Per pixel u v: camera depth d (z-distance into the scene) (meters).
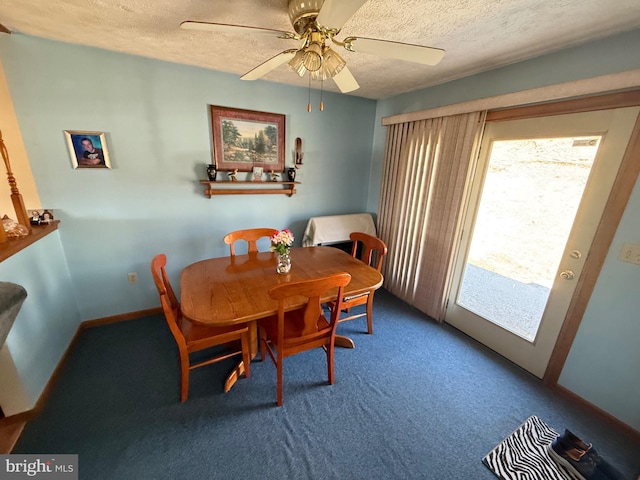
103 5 1.37
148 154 2.29
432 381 1.95
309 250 2.50
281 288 1.34
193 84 2.32
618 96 1.49
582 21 1.38
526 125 1.92
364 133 3.33
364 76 2.35
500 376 2.01
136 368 1.96
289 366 2.04
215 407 1.67
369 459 1.42
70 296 2.21
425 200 2.68
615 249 1.57
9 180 1.68
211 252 2.78
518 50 1.74
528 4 1.26
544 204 1.88
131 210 2.34
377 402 1.75
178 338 1.56
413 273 2.92
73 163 2.06
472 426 1.62
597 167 1.61
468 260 2.43
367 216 3.33
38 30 1.68
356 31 1.57
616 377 1.61
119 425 1.54
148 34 1.70
